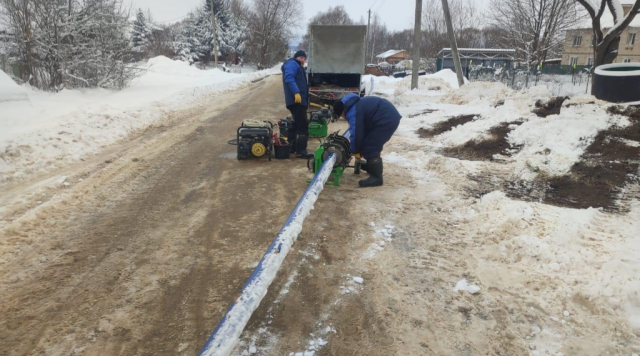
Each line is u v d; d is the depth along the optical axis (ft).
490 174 21.52
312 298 11.38
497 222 14.90
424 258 13.38
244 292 9.03
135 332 9.96
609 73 33.94
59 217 16.33
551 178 20.08
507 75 76.54
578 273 11.78
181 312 10.71
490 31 146.30
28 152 23.38
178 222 16.08
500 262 12.96
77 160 24.34
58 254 13.51
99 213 16.87
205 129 34.55
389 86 80.48
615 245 13.14
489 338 9.85
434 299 11.32
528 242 13.21
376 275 12.47
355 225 15.83
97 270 12.60
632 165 19.97
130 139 30.50
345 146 20.04
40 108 37.11
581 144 22.67
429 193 19.21
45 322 10.25
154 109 41.98
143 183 20.62
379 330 10.16
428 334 10.02
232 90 70.44
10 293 11.38
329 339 9.85
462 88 48.88
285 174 22.29
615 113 25.14
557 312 10.59
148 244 14.28
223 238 14.75
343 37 46.78
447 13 60.49
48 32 54.54
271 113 43.42
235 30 206.08
